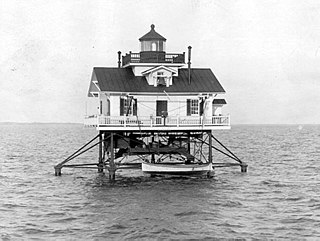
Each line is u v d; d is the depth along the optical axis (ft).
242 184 187.32
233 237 119.14
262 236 119.96
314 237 119.24
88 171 224.74
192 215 138.21
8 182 199.11
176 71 188.24
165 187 176.86
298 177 214.07
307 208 147.84
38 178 208.85
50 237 119.44
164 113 182.60
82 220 134.00
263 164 272.31
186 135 190.19
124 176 203.41
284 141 567.18
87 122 200.03
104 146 202.59
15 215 140.56
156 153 185.78
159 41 194.39
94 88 208.74
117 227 126.82
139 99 185.57
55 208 148.36
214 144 503.20
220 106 197.26
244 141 573.33
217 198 159.84
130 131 183.62
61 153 361.30
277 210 145.18
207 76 196.13
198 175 196.03
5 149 407.23
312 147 442.50
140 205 149.28
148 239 117.70
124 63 199.93
